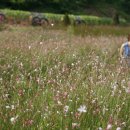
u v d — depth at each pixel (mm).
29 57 12500
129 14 82438
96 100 7262
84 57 13617
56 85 8688
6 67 10953
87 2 74625
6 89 8414
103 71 10602
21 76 9500
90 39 21797
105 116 6500
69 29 28328
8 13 44656
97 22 57688
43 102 6996
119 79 9594
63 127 6035
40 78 9273
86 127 6137
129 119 6664
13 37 18875
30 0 62781
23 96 7824
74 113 6645
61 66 11719
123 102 7090
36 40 16984
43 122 6152
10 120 6066
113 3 80938
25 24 38250
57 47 14281
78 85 8570
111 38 24359
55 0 66500
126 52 13898
